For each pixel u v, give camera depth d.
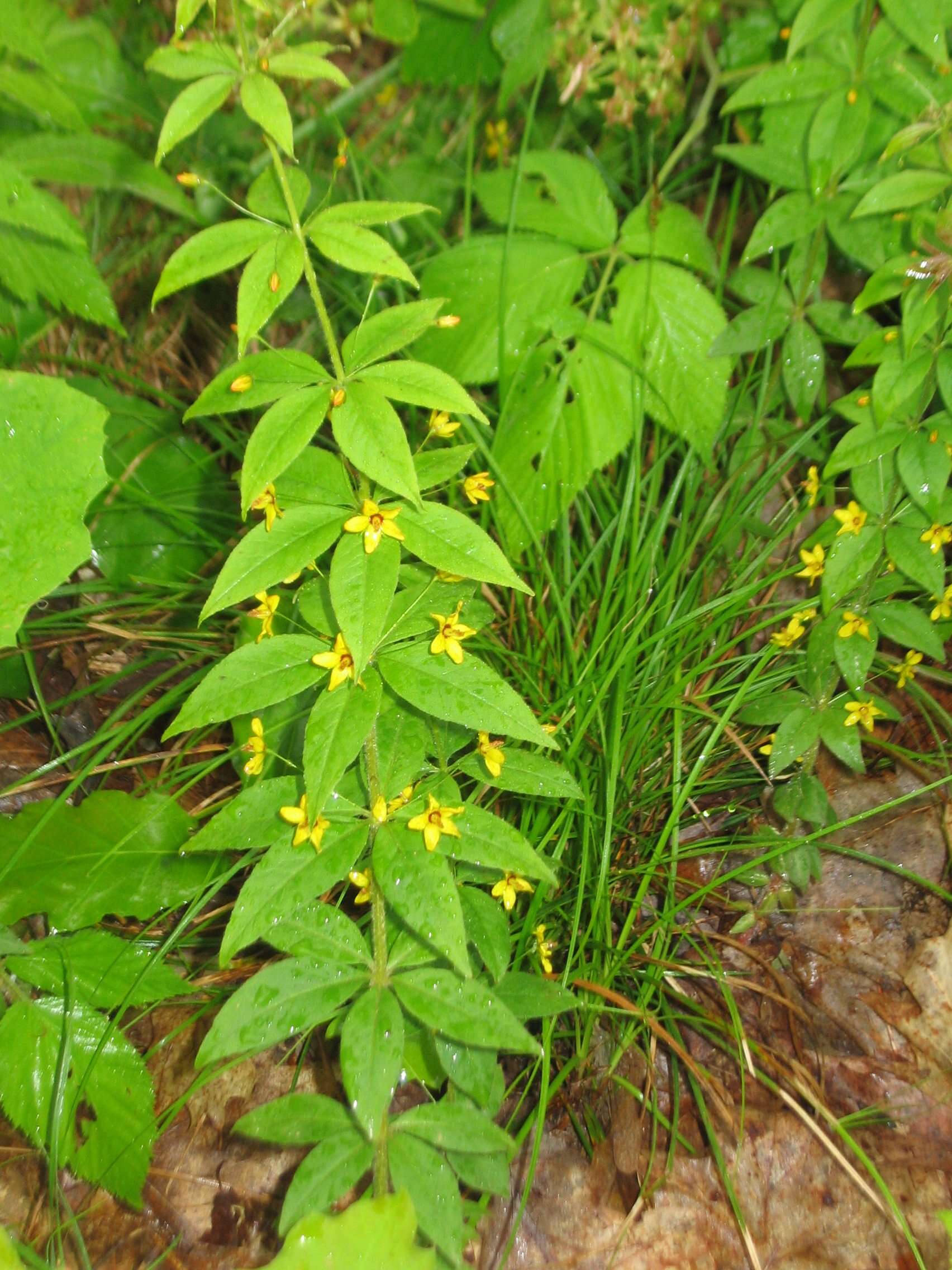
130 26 0.63
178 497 0.53
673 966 0.40
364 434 0.27
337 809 0.31
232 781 0.47
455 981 0.30
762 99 0.43
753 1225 0.36
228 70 0.27
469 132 0.59
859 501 0.38
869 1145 0.38
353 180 0.62
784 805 0.42
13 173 0.37
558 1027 0.40
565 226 0.49
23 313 0.55
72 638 0.49
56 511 0.38
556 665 0.46
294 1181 0.30
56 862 0.40
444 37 0.60
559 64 0.52
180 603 0.50
